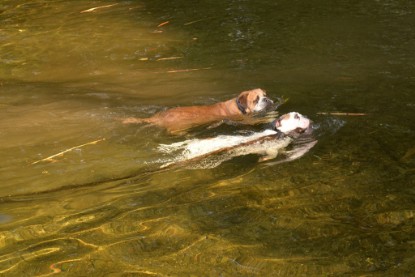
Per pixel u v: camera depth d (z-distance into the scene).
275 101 9.29
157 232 7.52
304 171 8.09
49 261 7.32
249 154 8.36
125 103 9.45
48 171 8.23
